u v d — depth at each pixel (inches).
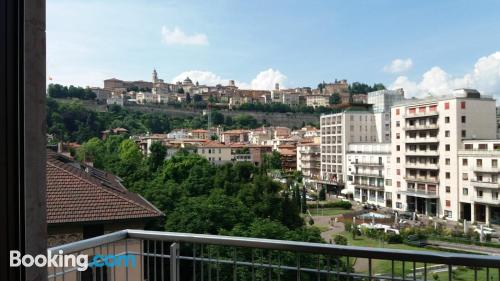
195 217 935.7
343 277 107.8
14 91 39.0
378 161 2524.6
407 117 2269.9
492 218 1798.7
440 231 1576.0
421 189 2180.1
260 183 1317.7
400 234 1552.7
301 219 1279.5
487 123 1989.4
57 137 2085.4
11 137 38.7
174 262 117.5
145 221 472.1
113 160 1982.0
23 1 39.6
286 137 4598.9
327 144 3127.5
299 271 105.3
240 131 4894.2
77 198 462.6
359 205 2613.2
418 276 120.1
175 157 1825.8
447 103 2016.5
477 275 89.4
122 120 4360.2
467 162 1898.4
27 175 39.9
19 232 39.3
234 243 109.2
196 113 5644.7
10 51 38.7
